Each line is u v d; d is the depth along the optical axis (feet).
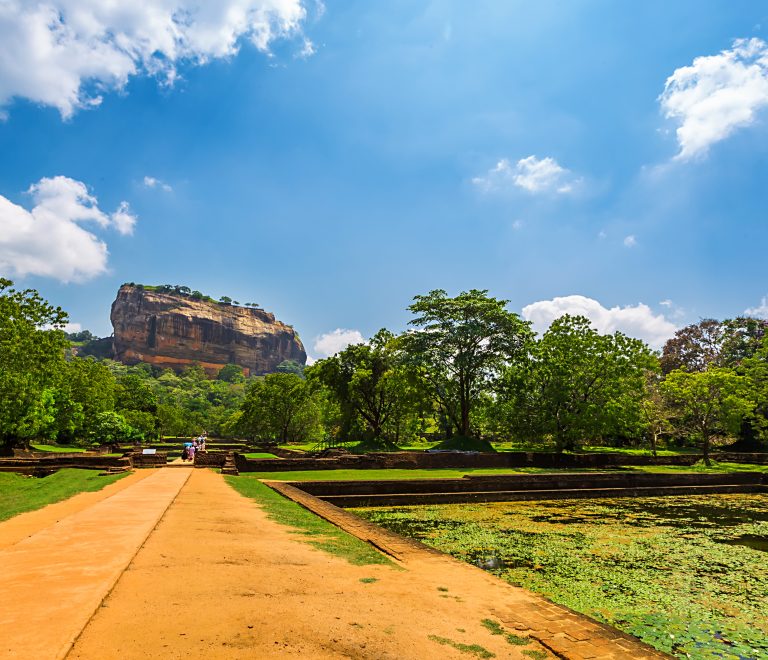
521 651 13.52
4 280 86.07
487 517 54.24
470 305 118.21
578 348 116.26
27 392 84.79
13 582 15.85
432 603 17.07
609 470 102.06
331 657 11.96
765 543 43.16
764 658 19.61
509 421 120.78
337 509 40.70
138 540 22.58
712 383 121.19
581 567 33.19
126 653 11.21
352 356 137.39
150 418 217.97
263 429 225.97
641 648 14.23
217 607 14.69
